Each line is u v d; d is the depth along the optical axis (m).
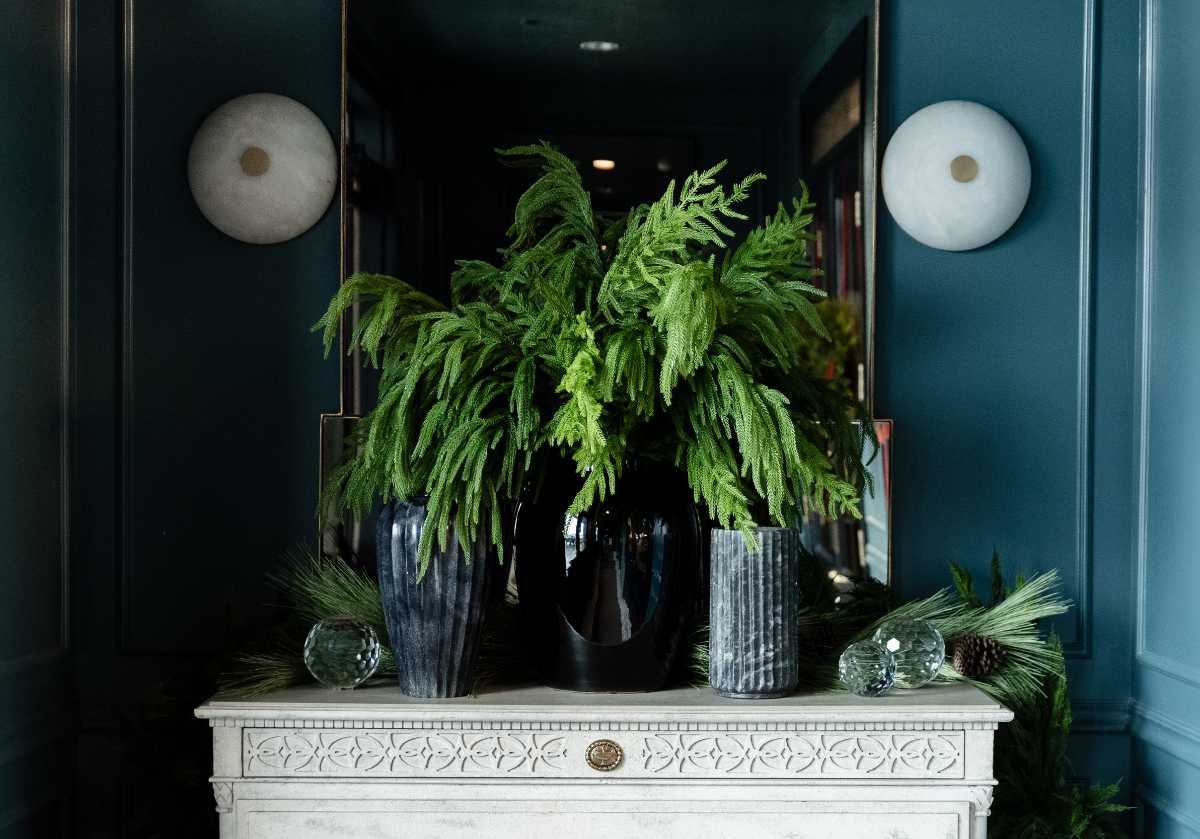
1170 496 2.22
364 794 1.76
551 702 1.78
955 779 1.78
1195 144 2.15
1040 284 2.31
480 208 2.22
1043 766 2.07
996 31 2.31
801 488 2.02
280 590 2.23
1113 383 2.32
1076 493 2.33
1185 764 2.14
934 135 2.25
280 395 2.25
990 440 2.32
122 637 2.22
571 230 1.94
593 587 1.82
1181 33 2.21
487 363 1.82
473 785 1.76
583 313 1.76
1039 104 2.33
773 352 1.83
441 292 2.21
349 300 1.85
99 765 2.23
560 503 1.84
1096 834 2.05
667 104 2.26
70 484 2.20
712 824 1.77
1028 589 2.08
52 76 2.15
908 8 2.32
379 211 2.21
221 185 2.19
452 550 1.78
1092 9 2.33
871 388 2.26
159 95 2.24
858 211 2.28
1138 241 2.33
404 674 1.82
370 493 1.90
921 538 2.31
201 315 2.24
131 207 2.23
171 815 2.09
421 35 2.23
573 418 1.68
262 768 1.76
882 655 1.82
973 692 1.88
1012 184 2.26
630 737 1.76
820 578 2.21
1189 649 2.14
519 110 2.23
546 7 2.24
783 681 1.81
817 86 2.28
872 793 1.77
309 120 2.22
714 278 1.77
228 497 2.24
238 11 2.26
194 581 2.24
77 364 2.22
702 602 1.93
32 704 2.05
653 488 1.86
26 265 2.04
